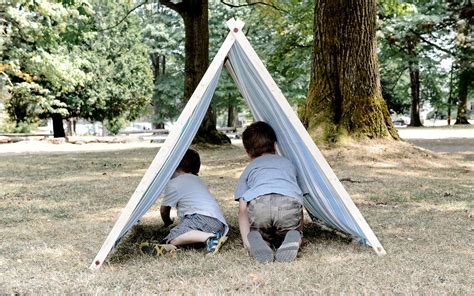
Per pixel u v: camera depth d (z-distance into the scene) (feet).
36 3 47.52
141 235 13.42
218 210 12.21
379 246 11.21
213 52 111.45
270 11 57.47
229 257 11.05
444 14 68.28
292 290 8.83
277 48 71.87
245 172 12.31
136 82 81.82
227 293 8.77
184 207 12.16
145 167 31.42
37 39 59.82
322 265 10.34
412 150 29.17
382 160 27.45
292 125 11.14
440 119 212.02
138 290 9.03
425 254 11.17
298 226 11.71
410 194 19.43
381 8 61.46
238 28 11.22
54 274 10.02
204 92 10.93
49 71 64.95
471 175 24.61
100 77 77.00
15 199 19.76
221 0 55.11
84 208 17.72
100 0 76.89
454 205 17.28
